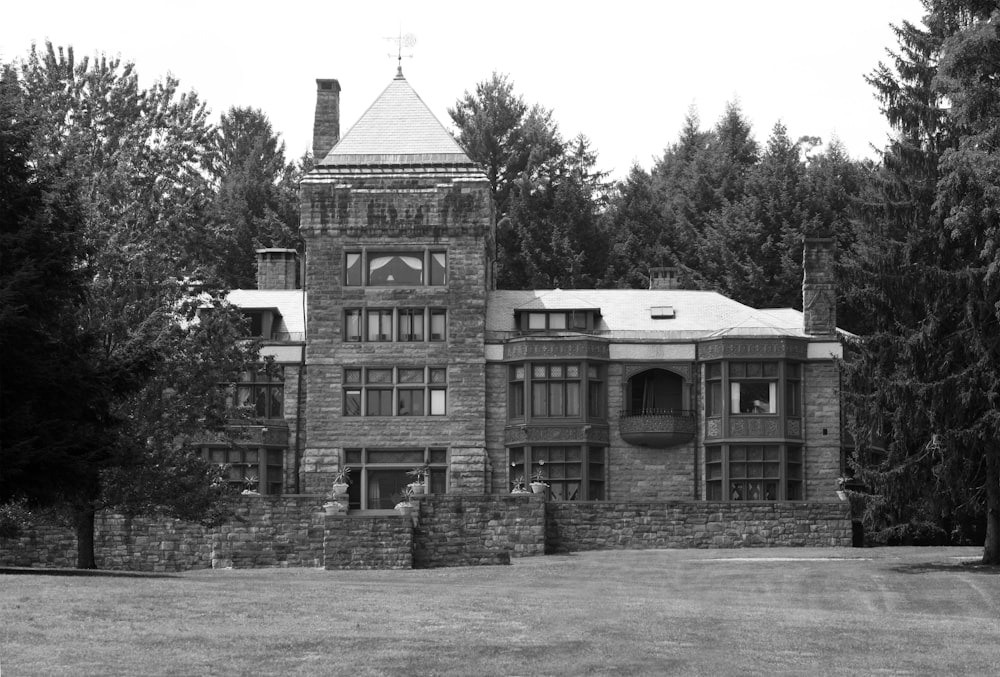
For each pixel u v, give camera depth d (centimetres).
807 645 2598
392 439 6184
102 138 4581
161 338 4372
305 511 5197
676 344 6244
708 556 4862
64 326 3581
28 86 4538
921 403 4350
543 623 2695
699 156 9769
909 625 2998
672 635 2630
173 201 4594
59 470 3434
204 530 5231
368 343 6238
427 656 2272
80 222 3703
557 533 5241
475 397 6212
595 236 9056
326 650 2297
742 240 8644
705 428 6191
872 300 4559
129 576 3525
